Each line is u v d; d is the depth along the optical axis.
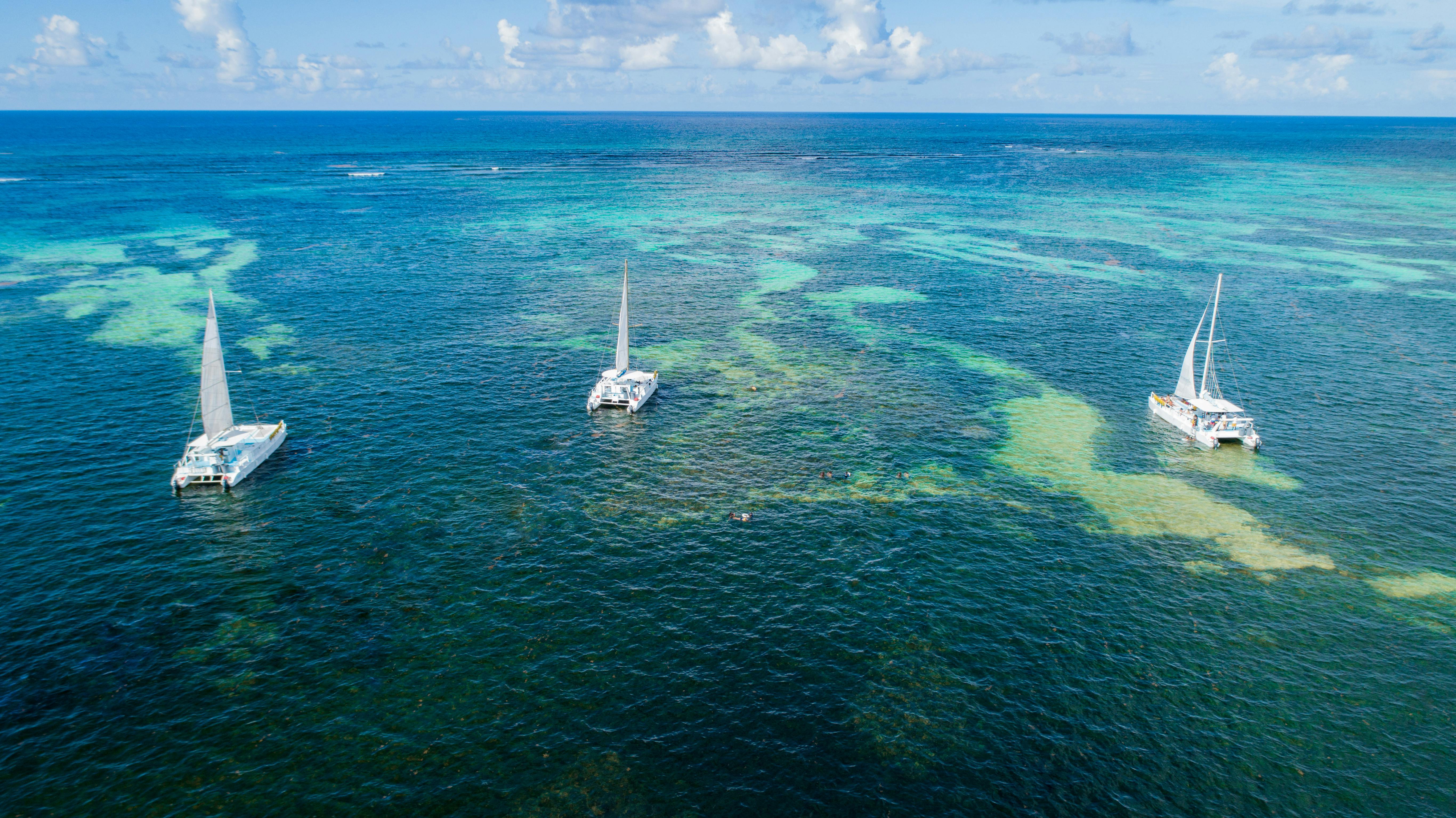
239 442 62.53
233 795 33.97
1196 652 43.56
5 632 43.06
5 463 61.44
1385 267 134.38
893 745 37.19
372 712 38.47
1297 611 47.19
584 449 66.69
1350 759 36.84
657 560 51.22
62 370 80.81
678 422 72.44
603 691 40.03
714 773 35.53
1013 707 39.56
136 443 65.69
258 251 135.75
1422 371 86.38
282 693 39.44
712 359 89.25
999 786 35.12
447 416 72.50
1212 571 51.06
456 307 106.69
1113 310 109.44
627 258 138.25
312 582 48.22
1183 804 34.50
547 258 137.00
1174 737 37.94
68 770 34.81
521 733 37.44
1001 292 118.44
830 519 56.62
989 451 67.69
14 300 104.31
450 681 40.53
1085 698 40.25
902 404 77.12
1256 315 106.81
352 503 57.38
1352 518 57.41
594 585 48.50
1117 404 78.06
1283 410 76.62
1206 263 137.62
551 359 88.00
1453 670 42.50
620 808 33.75
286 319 99.25
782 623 45.38
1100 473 64.12
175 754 35.81
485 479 61.38
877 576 50.00
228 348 88.44
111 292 109.31
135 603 45.84
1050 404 77.81
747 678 41.09
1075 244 153.38
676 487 60.72
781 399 78.19
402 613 45.62
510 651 42.72
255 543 52.12
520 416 72.94
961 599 47.81
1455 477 63.31
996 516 57.44
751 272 130.50
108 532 52.84
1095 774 35.88
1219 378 84.56
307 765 35.50
